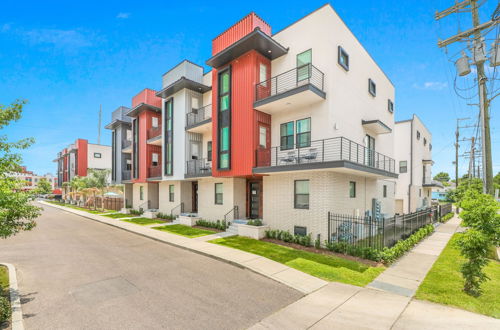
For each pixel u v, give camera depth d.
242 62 12.89
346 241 10.16
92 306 5.36
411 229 12.42
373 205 15.73
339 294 5.96
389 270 7.69
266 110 12.77
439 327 4.46
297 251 9.79
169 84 19.36
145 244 11.53
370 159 15.20
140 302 5.56
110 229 16.03
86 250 10.38
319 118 11.46
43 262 8.61
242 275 7.34
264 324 4.65
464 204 6.45
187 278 7.08
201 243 11.16
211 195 16.30
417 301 5.57
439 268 7.85
